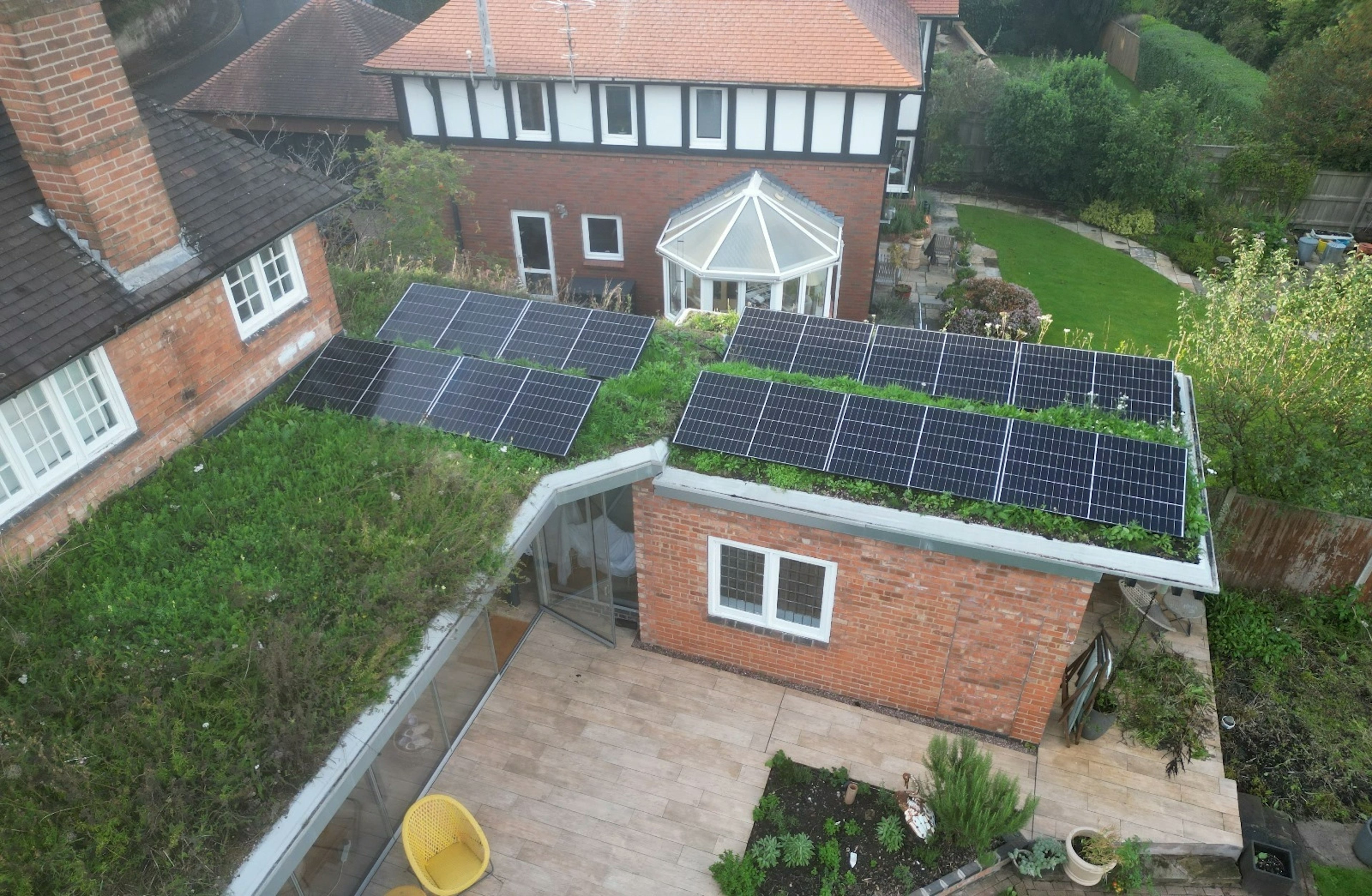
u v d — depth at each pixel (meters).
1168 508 8.64
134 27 33.94
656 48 18.28
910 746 10.16
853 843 9.10
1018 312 18.11
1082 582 8.57
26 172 8.43
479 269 18.86
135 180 8.52
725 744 10.20
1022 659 9.47
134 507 8.72
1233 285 14.12
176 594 7.65
